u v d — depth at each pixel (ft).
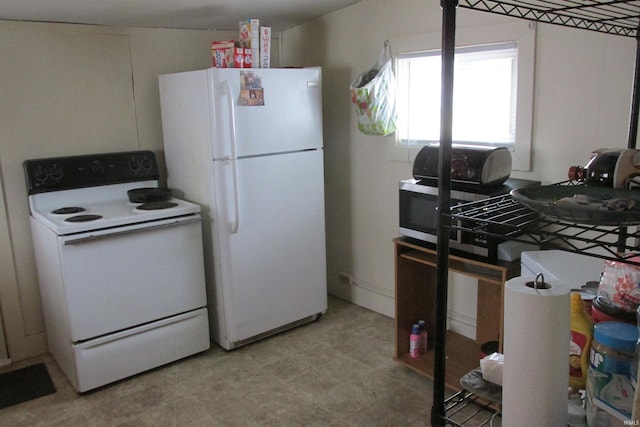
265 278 10.23
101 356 8.77
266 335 10.68
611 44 7.06
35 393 8.86
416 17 9.55
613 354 3.04
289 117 10.03
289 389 8.70
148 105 10.94
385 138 10.53
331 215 12.28
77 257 8.33
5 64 9.30
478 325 9.35
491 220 3.79
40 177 9.52
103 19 9.75
